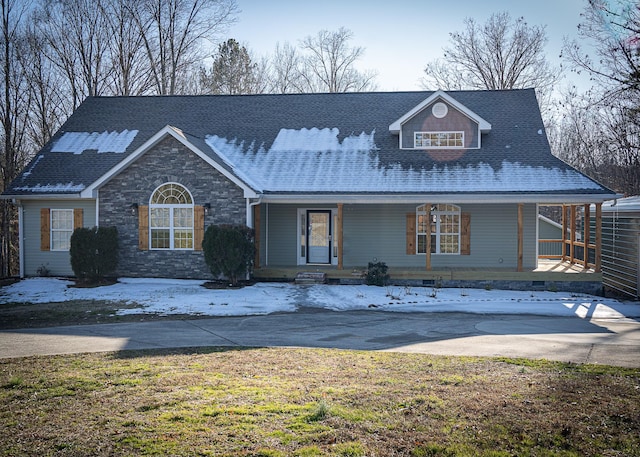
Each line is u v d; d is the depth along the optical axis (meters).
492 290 18.89
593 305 16.36
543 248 27.67
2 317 14.14
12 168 31.69
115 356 9.80
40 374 8.52
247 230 18.86
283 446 5.71
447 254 21.09
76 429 6.24
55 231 21.17
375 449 5.65
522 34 41.53
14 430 6.25
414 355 9.83
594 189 18.78
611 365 9.05
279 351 10.20
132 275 19.94
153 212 19.84
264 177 20.62
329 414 6.55
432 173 20.31
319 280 19.39
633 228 18.48
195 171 19.52
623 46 15.96
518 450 5.65
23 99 33.22
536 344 10.89
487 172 20.14
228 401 7.08
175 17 36.97
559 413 6.62
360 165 20.98
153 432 6.09
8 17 31.50
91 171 21.28
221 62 46.78
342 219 20.55
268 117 23.91
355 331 12.40
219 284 18.86
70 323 13.38
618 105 21.75
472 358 9.57
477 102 23.78
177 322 13.47
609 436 5.98
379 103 24.16
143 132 23.33
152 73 37.12
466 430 6.12
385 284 19.30
